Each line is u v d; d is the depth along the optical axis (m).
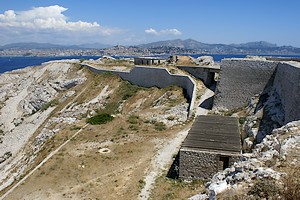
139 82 53.44
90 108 51.38
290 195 9.62
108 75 60.28
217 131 23.62
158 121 36.50
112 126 36.44
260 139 24.84
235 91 35.69
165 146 28.53
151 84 50.84
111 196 20.25
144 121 37.19
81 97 57.56
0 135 56.88
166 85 48.03
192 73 50.50
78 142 31.77
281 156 12.76
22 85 76.88
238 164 13.32
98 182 22.47
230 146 20.70
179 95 43.31
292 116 23.45
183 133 31.81
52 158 27.72
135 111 44.56
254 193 10.29
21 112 65.06
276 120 26.09
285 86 27.62
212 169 20.08
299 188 9.78
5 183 31.70
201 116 28.30
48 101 63.97
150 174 22.92
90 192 21.08
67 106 56.75
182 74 49.28
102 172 24.12
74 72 72.06
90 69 68.25
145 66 53.66
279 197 9.73
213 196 10.93
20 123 59.75
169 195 19.16
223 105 36.09
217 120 26.72
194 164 20.42
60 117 51.91
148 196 19.61
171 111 38.72
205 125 25.23
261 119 27.41
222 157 19.75
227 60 36.69
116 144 30.20
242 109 34.09
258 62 34.59
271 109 28.09
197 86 45.25
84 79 65.56
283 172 11.34
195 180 20.50
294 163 12.05
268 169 11.59
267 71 34.00
